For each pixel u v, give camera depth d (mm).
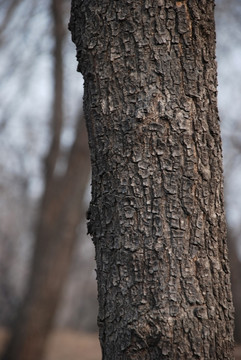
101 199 4137
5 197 37156
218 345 3979
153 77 4117
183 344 3887
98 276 4156
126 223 4012
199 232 4023
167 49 4148
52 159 18219
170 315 3896
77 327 43906
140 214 4004
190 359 3885
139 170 4035
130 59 4148
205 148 4133
